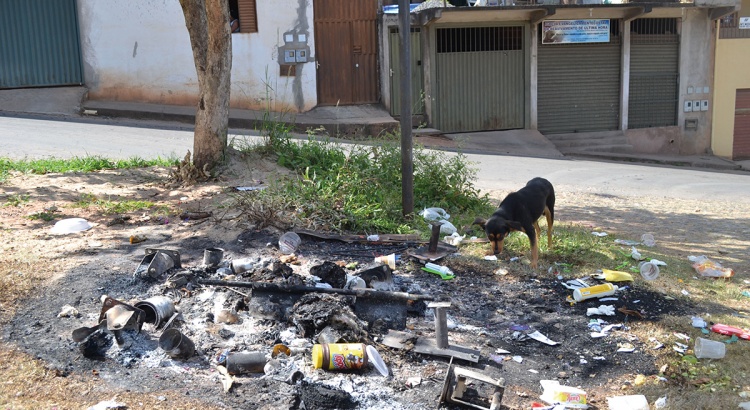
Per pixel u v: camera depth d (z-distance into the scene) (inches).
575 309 243.6
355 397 180.1
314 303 215.0
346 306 217.9
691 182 570.9
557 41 791.1
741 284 275.9
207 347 201.3
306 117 728.3
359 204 342.3
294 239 282.5
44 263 254.5
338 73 754.8
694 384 196.9
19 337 201.2
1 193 356.5
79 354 194.2
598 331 226.4
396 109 769.6
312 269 244.4
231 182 391.9
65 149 510.9
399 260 282.5
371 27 757.9
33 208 333.4
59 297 228.1
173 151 524.1
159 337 204.5
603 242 326.0
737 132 865.5
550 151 746.2
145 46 717.3
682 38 834.8
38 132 570.9
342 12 744.3
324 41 744.3
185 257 270.8
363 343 203.5
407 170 341.1
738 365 206.5
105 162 435.8
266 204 315.6
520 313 238.5
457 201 391.5
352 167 381.1
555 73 807.7
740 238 354.0
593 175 582.6
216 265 257.3
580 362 207.8
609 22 804.6
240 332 211.0
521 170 587.8
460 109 781.9
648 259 297.9
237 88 732.7
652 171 639.1
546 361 207.9
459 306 241.3
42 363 187.9
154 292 234.8
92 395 175.2
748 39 855.1
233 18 731.4
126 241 288.7
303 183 359.9
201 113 398.6
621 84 824.3
